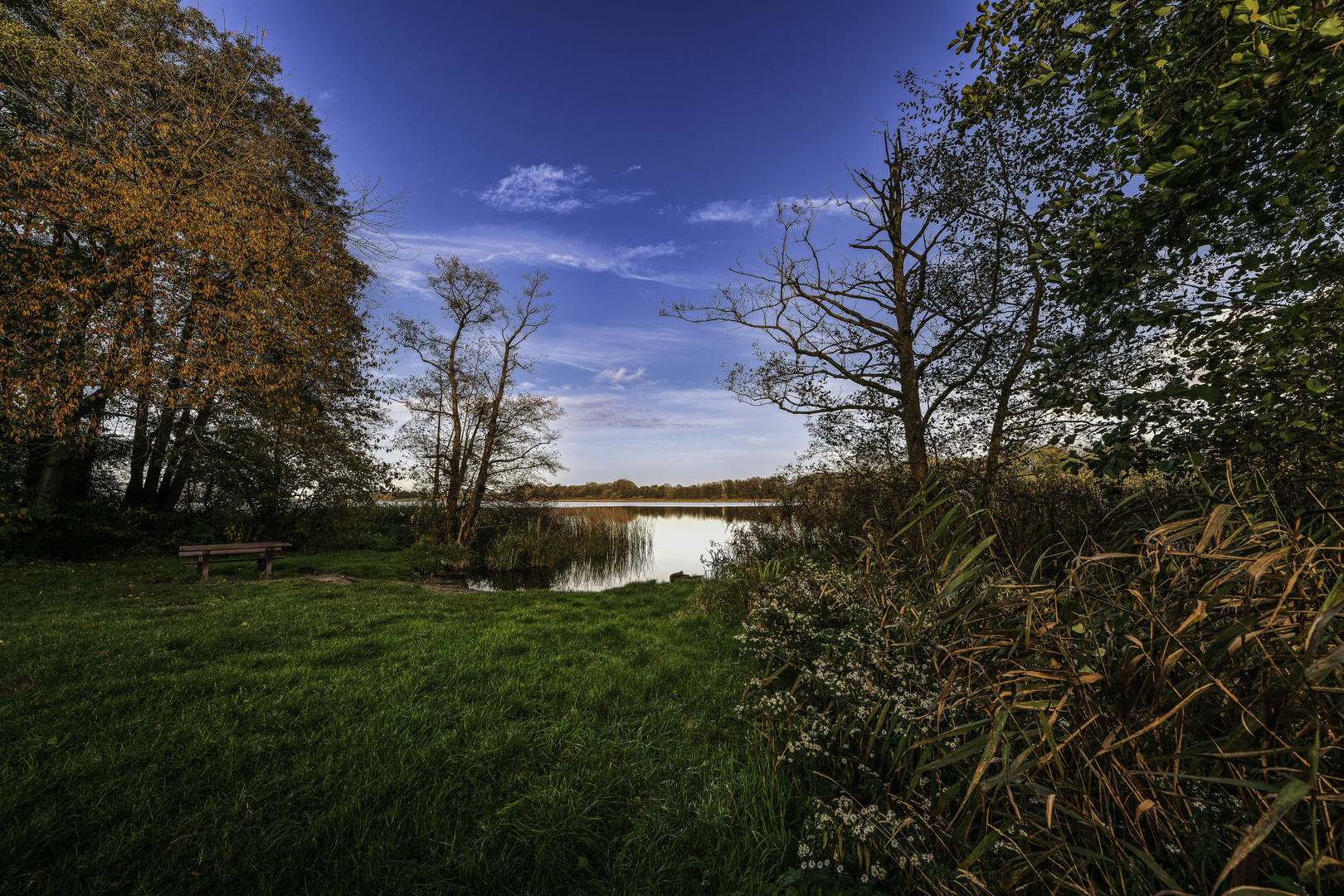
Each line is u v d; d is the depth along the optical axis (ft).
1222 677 5.15
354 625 20.71
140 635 17.71
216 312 35.99
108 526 38.96
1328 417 10.86
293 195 45.14
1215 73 9.36
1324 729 4.41
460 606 26.08
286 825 7.91
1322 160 9.37
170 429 42.75
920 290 31.14
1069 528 12.25
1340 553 5.32
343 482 48.08
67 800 8.30
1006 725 5.88
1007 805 6.34
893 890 6.26
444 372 63.00
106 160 33.99
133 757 9.55
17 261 30.66
